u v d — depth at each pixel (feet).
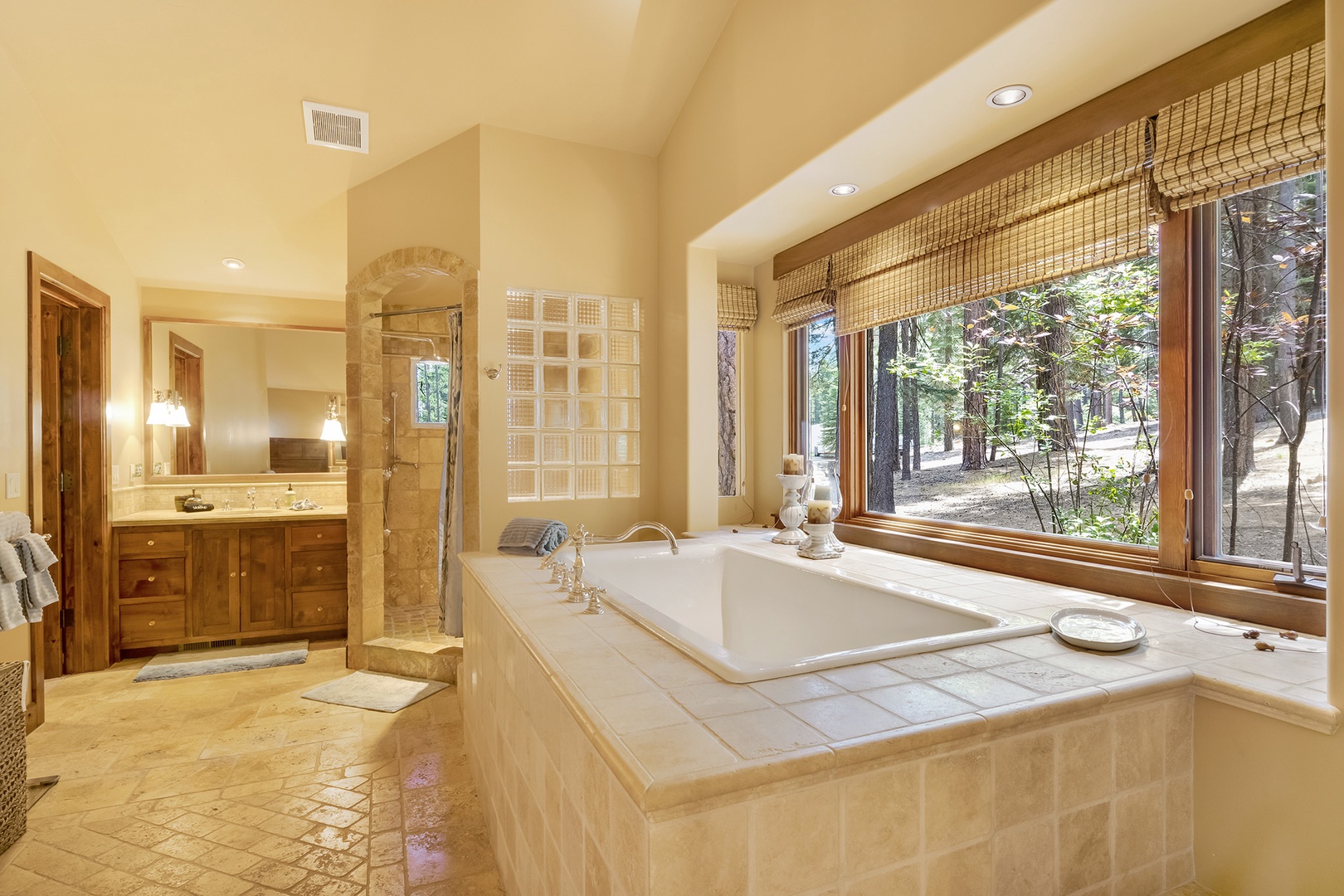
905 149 7.83
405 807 7.30
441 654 11.28
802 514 10.28
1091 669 4.56
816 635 7.97
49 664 11.58
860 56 7.31
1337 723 3.88
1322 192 5.44
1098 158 6.57
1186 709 4.53
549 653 4.80
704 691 4.08
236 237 12.74
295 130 10.57
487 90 10.39
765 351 12.49
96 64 9.11
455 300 15.34
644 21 9.69
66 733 9.22
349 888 5.95
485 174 10.98
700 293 11.50
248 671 11.80
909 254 8.98
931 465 9.66
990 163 7.87
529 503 11.38
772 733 3.48
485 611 7.14
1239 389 5.99
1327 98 3.88
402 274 11.75
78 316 11.94
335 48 9.35
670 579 9.36
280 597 13.42
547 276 11.43
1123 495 7.20
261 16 8.77
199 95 9.76
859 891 3.43
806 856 3.28
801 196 9.29
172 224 12.28
